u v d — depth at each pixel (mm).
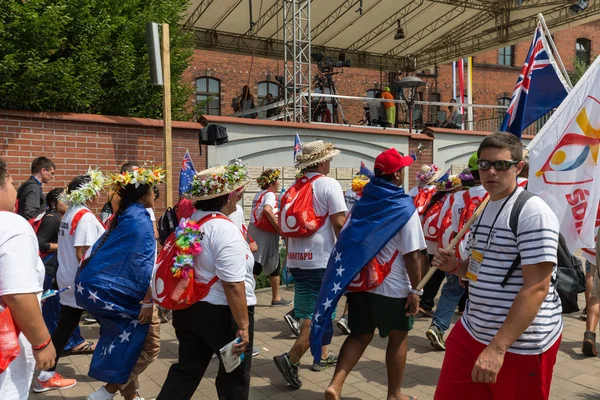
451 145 11828
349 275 3482
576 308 3631
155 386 4289
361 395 4027
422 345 5258
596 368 4520
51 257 5199
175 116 9562
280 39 16188
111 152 7738
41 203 6008
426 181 6848
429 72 22328
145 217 3508
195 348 3096
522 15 14391
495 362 2213
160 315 6027
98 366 3344
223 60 19812
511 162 2385
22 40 7031
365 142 10555
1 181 2248
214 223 2982
